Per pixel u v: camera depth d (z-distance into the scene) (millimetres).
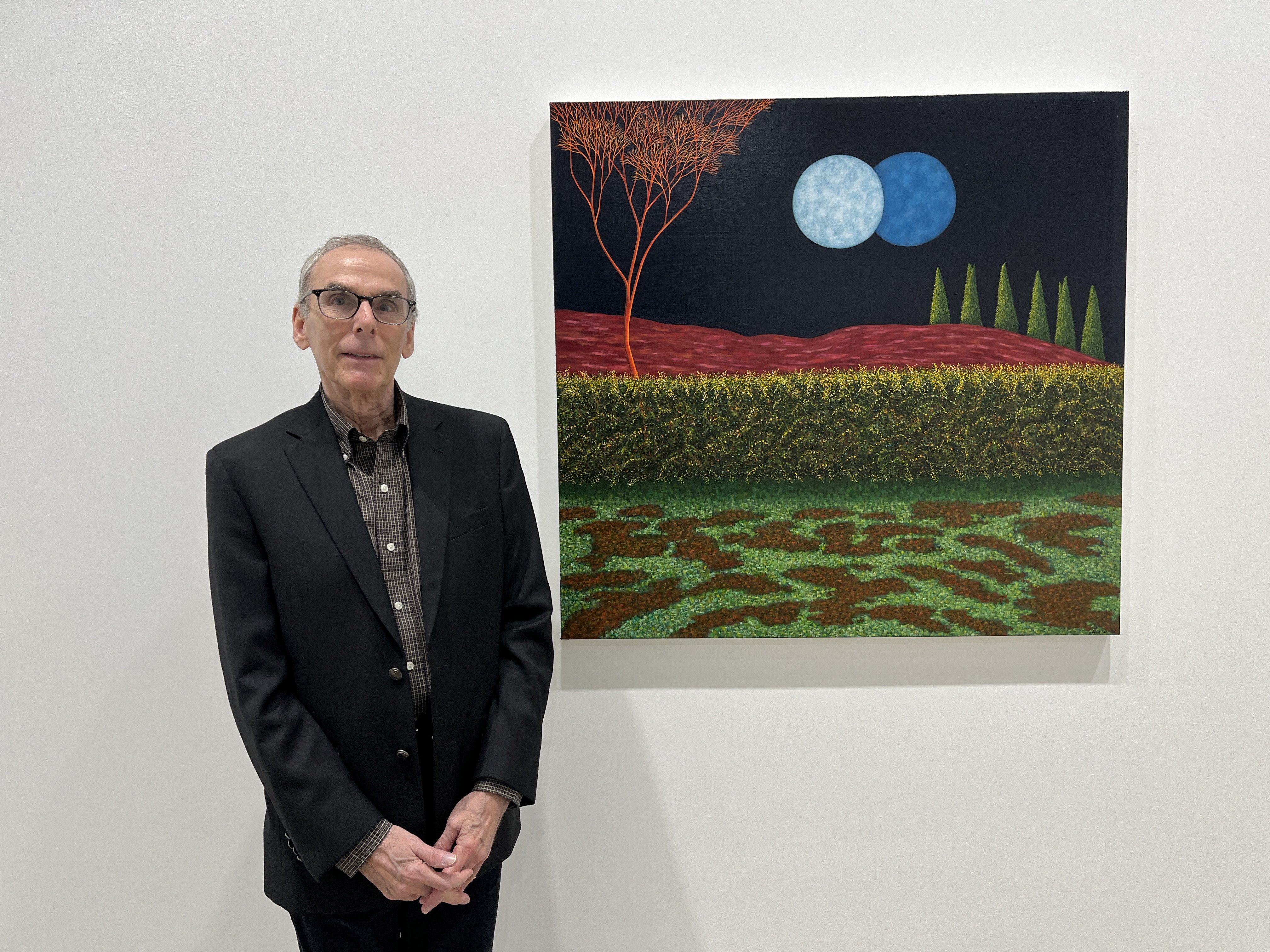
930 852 1743
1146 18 1643
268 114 1651
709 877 1744
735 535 1675
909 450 1666
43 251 1666
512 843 1407
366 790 1253
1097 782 1741
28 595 1709
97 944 1744
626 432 1660
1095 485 1670
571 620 1685
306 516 1253
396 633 1255
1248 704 1732
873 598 1683
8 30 1630
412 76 1648
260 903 1736
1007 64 1650
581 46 1646
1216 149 1658
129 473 1699
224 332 1684
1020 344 1652
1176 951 1758
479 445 1410
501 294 1675
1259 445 1698
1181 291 1682
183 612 1714
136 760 1728
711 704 1725
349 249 1302
